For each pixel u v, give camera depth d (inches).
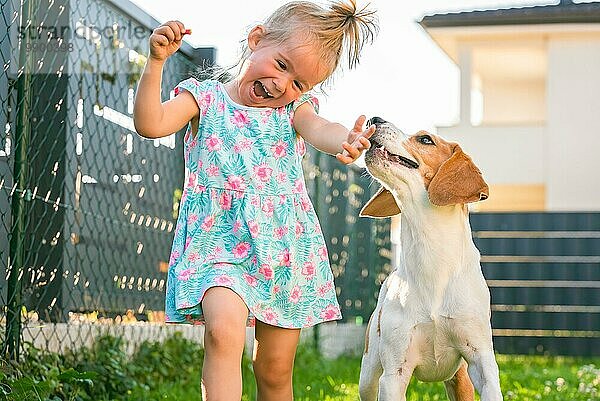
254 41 143.2
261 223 139.1
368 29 145.7
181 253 138.7
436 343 157.4
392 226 544.7
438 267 155.2
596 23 587.2
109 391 218.4
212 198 139.3
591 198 601.0
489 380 152.9
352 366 357.1
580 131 603.2
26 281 210.1
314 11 141.6
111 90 250.8
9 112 208.2
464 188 152.6
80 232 236.4
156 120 134.6
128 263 263.6
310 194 373.4
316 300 144.0
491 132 611.8
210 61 288.0
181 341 281.3
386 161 155.3
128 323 263.0
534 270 486.0
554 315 482.6
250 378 276.2
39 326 209.5
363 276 468.4
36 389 173.2
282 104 143.4
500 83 722.2
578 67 603.8
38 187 217.2
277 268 139.6
